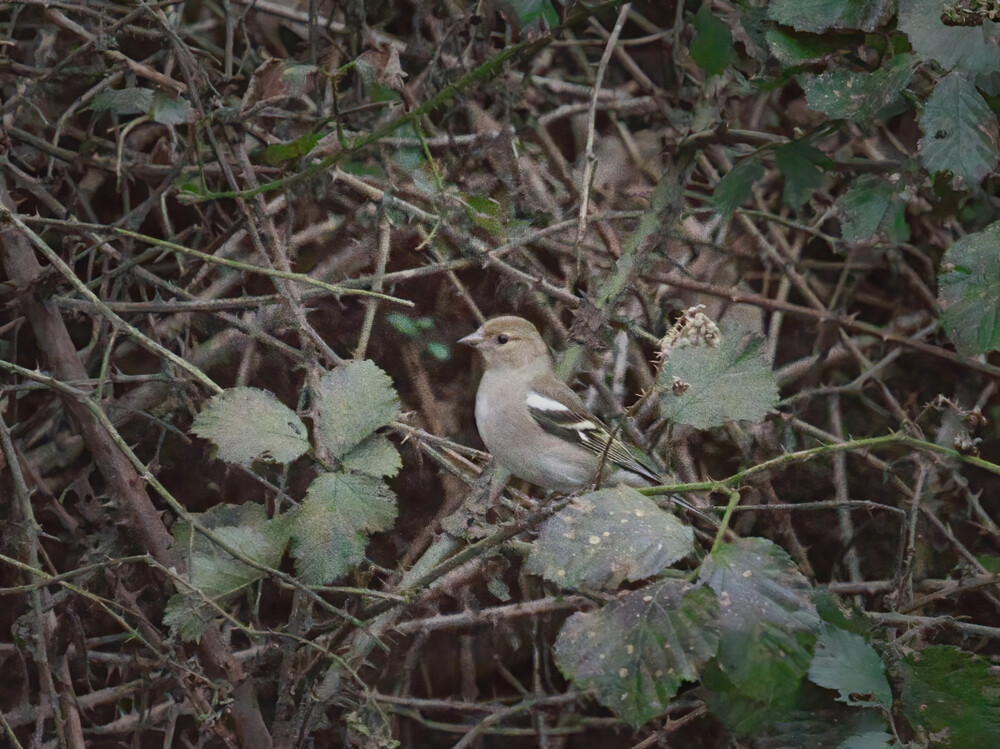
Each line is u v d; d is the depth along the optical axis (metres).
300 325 7.38
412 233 9.24
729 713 5.35
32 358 8.70
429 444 8.59
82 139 9.21
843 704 5.34
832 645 5.31
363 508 5.79
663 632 4.49
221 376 8.99
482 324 8.55
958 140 5.36
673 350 5.46
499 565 7.40
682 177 8.67
